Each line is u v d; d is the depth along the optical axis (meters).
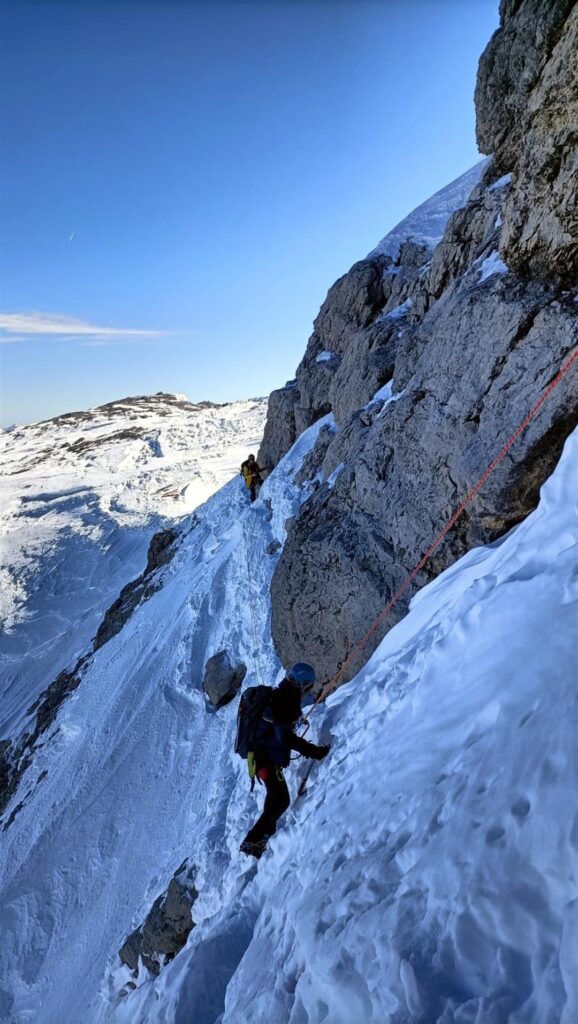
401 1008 2.35
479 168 17.73
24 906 11.18
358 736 5.06
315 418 18.97
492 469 6.23
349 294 17.53
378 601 7.86
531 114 5.87
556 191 5.81
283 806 5.18
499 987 2.11
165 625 17.52
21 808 15.05
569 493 4.47
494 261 7.79
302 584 9.48
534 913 2.17
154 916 7.30
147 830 10.95
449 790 3.12
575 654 3.00
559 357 5.82
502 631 3.97
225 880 6.07
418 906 2.68
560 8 5.33
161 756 12.56
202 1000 4.29
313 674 5.22
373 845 3.49
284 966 3.39
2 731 26.41
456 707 3.87
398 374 10.01
